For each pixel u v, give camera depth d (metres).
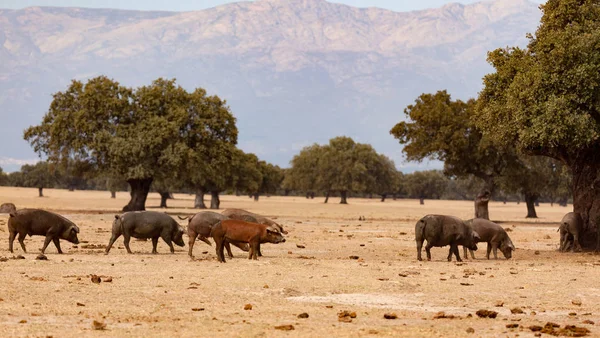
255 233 76.31
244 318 43.44
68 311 44.00
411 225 166.50
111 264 69.50
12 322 40.28
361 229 145.62
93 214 188.75
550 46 102.56
